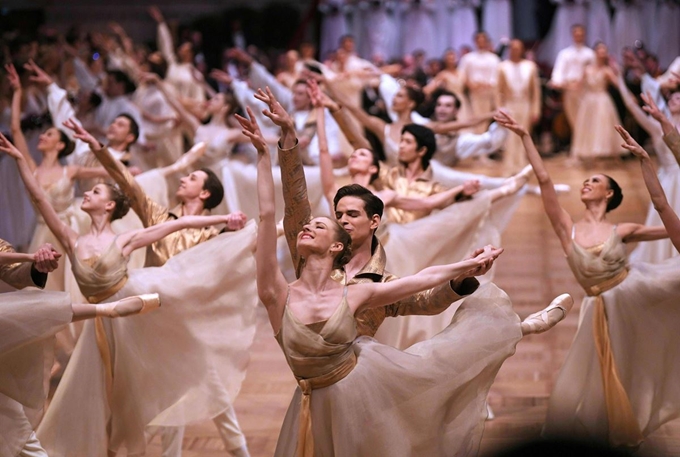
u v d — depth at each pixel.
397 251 7.96
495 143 11.38
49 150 9.54
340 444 4.83
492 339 5.21
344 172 11.02
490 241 8.30
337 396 4.84
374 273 5.30
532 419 7.71
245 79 24.62
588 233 6.90
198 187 7.46
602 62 21.75
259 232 4.98
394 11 30.14
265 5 30.62
